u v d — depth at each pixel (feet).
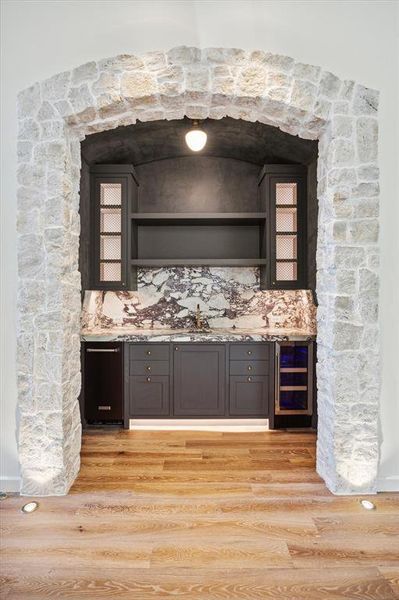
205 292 14.03
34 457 8.06
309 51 8.30
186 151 13.53
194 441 11.05
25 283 8.03
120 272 13.05
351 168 8.09
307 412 11.88
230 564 6.11
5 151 8.27
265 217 12.77
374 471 8.18
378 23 8.36
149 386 11.94
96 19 8.21
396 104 8.34
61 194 8.01
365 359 8.14
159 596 5.49
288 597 5.49
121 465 9.50
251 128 11.72
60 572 5.94
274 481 8.71
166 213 13.03
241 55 8.05
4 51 8.25
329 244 8.31
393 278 8.34
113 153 12.87
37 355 8.05
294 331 13.01
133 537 6.73
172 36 8.16
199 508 7.61
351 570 6.00
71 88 8.03
